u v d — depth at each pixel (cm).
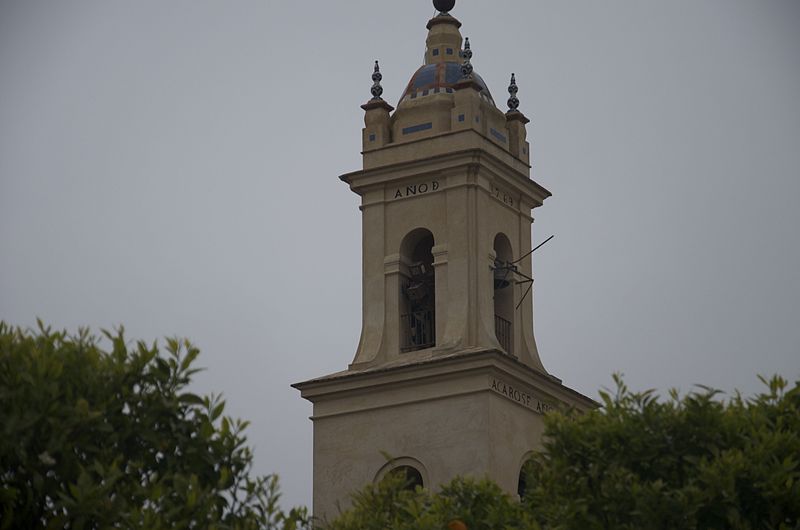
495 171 14025
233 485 9919
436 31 14500
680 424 10944
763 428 10881
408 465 13450
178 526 9406
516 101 14488
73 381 9750
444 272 13775
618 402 11200
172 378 9988
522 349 14038
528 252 14288
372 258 14025
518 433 13550
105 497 9331
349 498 13538
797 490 10556
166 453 9838
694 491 10581
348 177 14138
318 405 13775
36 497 9456
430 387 13500
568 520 10806
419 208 13975
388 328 13875
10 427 9362
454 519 11106
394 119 14175
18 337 9931
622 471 10806
